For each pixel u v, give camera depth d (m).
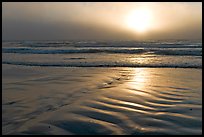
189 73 13.59
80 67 16.64
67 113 6.38
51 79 11.69
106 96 8.09
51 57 24.03
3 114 6.38
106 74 13.23
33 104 7.28
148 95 8.21
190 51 27.28
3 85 10.27
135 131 5.24
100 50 31.48
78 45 52.38
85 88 9.47
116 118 5.98
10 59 22.12
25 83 10.69
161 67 16.45
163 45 48.16
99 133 5.16
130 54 27.25
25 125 5.62
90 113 6.36
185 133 5.09
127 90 9.03
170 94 8.34
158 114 6.24
